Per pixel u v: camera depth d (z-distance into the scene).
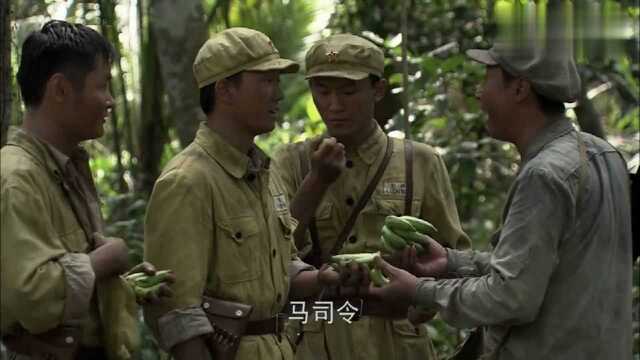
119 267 3.00
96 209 3.15
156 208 3.46
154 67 6.98
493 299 3.28
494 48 3.44
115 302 3.06
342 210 4.28
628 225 3.48
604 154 3.43
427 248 3.91
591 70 6.84
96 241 3.08
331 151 4.01
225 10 7.15
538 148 3.38
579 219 3.30
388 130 6.60
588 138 3.46
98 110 3.06
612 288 3.38
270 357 3.56
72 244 3.04
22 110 4.93
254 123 3.57
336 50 4.16
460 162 6.52
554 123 3.40
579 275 3.30
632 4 6.20
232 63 3.53
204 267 3.45
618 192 3.43
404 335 4.27
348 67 4.17
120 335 3.05
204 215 3.47
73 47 3.01
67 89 3.02
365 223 4.28
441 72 6.50
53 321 2.90
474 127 6.79
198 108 6.04
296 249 4.12
